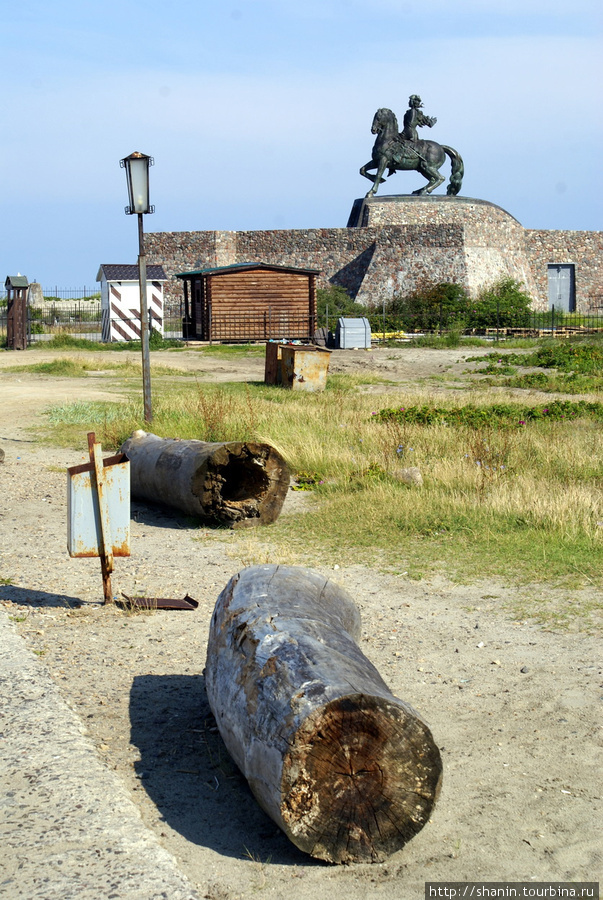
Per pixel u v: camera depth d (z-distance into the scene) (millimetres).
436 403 19250
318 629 4211
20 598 6918
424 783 3668
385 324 47031
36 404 18922
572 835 3836
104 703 5016
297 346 22453
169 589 7344
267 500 9680
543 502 9547
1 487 11148
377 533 9125
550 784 4258
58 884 3291
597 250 62375
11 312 37312
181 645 6023
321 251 56250
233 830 3855
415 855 3697
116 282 42000
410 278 54125
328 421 15484
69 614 6566
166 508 10453
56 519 9688
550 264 61375
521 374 27141
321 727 3561
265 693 3811
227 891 3410
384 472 11383
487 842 3785
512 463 12062
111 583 7234
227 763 4395
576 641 6160
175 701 5090
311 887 3459
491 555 8258
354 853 3621
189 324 42938
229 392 20969
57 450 13773
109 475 6715
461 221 56688
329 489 11180
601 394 22203
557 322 50906
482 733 4781
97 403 18688
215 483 9516
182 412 15578
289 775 3539
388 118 58406
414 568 7945
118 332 42188
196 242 56312
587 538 8656
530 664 5762
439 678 5531
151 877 3348
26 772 4086
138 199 14211
